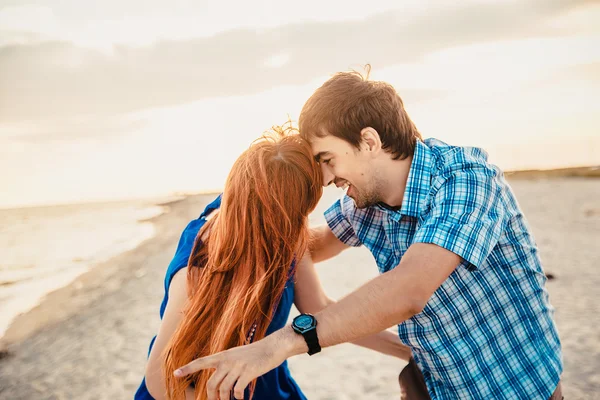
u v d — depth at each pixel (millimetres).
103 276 12312
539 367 1600
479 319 1571
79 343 6742
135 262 14141
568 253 10039
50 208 83438
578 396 3824
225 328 1418
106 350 6340
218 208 1665
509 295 1581
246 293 1437
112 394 4926
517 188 43188
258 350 1194
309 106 1600
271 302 1499
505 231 1573
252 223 1466
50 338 7133
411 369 1969
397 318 1262
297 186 1517
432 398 1739
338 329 1221
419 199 1541
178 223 28562
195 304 1450
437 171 1539
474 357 1587
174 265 1519
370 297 1251
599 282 7434
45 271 14266
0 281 13141
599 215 17016
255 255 1463
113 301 9211
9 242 24688
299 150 1554
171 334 1500
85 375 5512
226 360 1171
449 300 1553
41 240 24734
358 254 11766
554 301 6633
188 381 1459
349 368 5012
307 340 1215
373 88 1595
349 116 1540
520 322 1597
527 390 1588
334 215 1947
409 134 1627
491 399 1595
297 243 1547
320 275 9648
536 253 1707
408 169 1627
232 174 1508
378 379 4672
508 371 1588
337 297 7738
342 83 1584
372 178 1619
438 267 1307
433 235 1337
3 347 6848
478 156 1611
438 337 1603
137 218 36812
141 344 6477
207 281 1461
